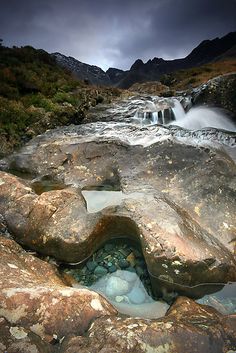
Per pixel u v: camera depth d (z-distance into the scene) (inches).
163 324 143.7
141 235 200.1
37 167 343.9
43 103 584.4
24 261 202.8
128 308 181.0
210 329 145.6
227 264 194.7
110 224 227.1
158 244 190.7
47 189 313.4
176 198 260.2
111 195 293.0
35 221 226.4
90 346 131.0
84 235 212.8
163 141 327.0
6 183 263.7
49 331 139.0
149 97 906.7
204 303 186.7
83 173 322.7
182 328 142.1
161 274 189.0
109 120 642.2
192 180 274.2
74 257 214.1
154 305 184.7
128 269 212.2
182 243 193.2
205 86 749.9
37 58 956.6
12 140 455.5
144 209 222.5
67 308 148.0
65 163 341.4
